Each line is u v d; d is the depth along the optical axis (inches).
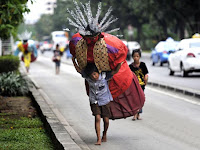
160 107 709.9
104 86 442.9
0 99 796.6
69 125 570.3
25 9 671.1
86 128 550.3
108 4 3378.4
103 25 423.2
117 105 466.3
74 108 718.5
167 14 2965.1
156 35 4131.4
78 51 436.5
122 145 452.1
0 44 1723.7
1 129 512.4
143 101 478.3
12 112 646.5
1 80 854.5
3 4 656.4
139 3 3287.4
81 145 448.8
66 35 4709.6
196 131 514.6
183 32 3063.5
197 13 2669.8
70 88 1047.6
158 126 551.8
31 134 485.1
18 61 1206.9
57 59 1579.7
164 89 1001.5
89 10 424.5
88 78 441.4
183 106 718.5
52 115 553.0
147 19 3878.0
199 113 644.1
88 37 423.8
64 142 406.9
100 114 454.6
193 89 902.4
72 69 1902.1
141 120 596.4
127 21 3973.9
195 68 1261.1
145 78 582.6
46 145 437.1
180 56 1300.4
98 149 435.5
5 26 681.6
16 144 434.6
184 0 2625.5
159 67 1866.4
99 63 432.8
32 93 791.1
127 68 463.5
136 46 2847.0
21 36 1587.1
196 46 1320.1
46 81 1261.1
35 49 1611.7
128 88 465.7
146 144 455.2
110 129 539.2
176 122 575.2
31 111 659.4
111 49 427.2
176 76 1346.0
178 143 457.1
